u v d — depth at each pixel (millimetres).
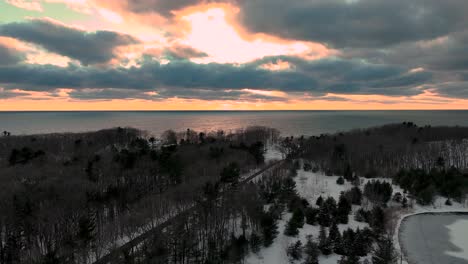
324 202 68062
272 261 51031
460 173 93062
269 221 55969
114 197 65938
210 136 184750
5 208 53406
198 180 74688
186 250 47812
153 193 74375
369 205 74812
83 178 76625
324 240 53344
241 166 100812
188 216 57125
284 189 74875
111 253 46312
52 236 50031
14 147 131125
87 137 166750
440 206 77750
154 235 48094
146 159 95312
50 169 85562
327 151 127125
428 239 61250
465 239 61281
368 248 53938
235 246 49625
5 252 47156
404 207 75875
